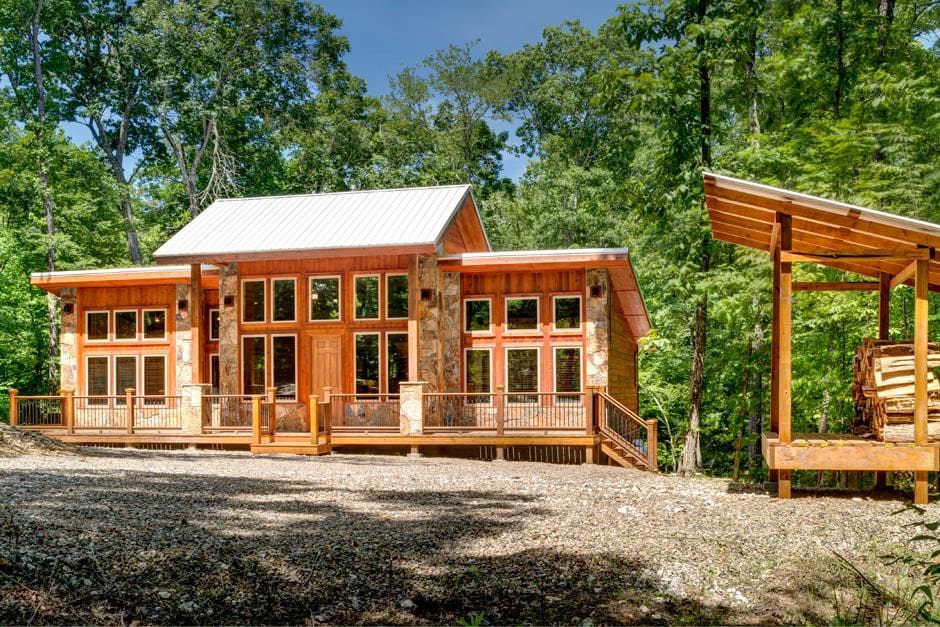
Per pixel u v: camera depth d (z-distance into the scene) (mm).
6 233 31203
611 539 7516
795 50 17531
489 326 19938
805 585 6566
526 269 19516
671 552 7176
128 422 20141
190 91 38844
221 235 20812
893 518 8648
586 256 18578
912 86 14836
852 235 10211
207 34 38719
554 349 19531
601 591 6293
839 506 9398
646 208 18406
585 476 14312
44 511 7152
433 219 20109
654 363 30188
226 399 20375
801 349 17688
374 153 45562
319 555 6559
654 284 26984
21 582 5340
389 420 19406
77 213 33812
